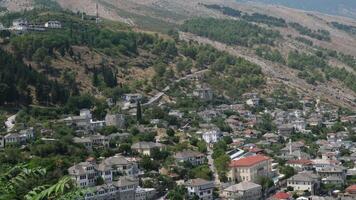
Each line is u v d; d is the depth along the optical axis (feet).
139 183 581.94
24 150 622.95
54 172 514.27
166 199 552.00
